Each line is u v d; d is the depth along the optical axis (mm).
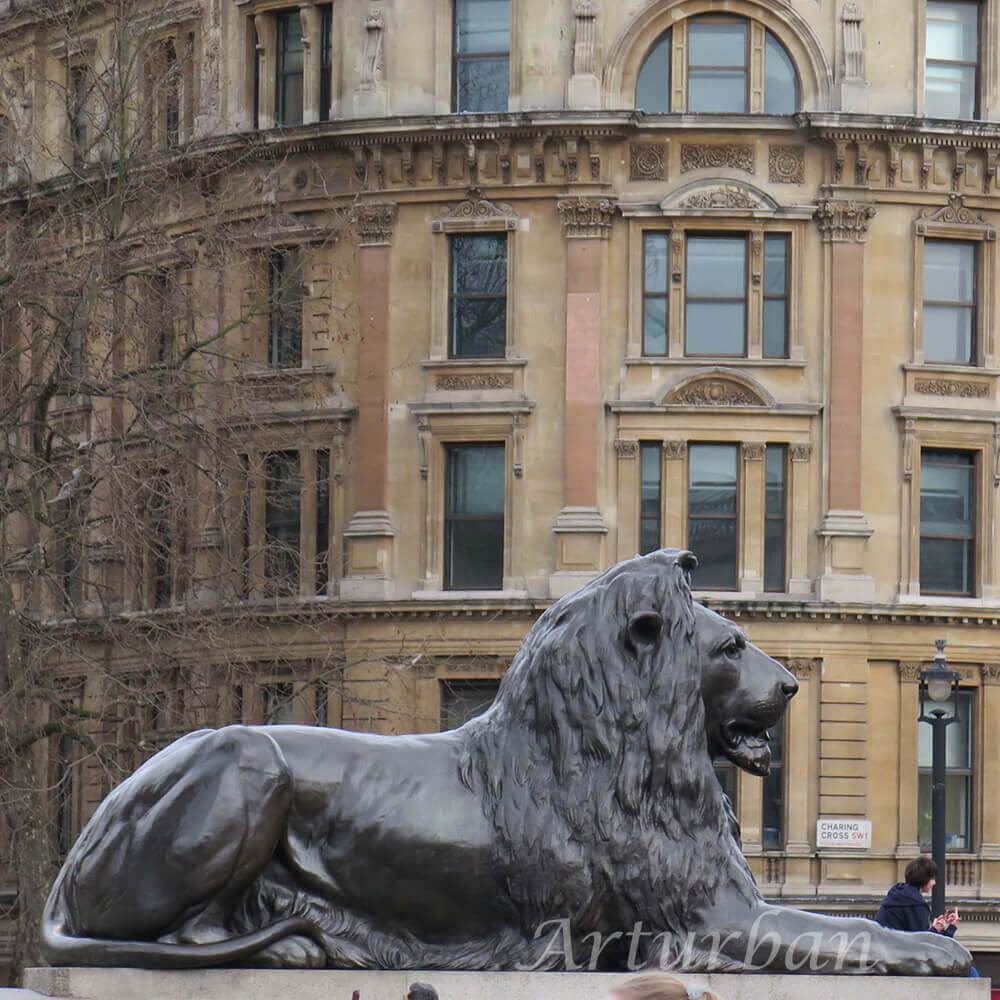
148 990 11883
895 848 66812
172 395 49562
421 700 67000
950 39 69250
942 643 48219
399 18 69250
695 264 68312
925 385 68250
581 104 67938
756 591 66938
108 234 47906
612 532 67250
